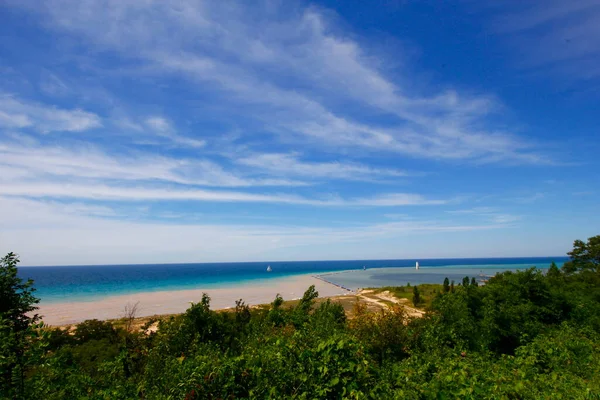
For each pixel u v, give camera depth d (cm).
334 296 5666
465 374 658
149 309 4409
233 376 590
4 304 684
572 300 1655
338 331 1173
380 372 706
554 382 686
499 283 1778
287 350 639
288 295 6166
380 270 16550
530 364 866
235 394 586
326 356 596
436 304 1511
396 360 1158
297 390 569
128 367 915
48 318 3675
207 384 580
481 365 844
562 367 912
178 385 591
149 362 839
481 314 1444
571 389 635
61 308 4428
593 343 1128
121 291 6881
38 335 567
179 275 13862
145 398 669
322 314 1614
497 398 561
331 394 569
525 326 1357
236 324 1486
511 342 1349
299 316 1562
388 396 582
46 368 621
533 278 1666
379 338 1230
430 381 651
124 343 1315
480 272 12850
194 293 6462
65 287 7838
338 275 13012
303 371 589
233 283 9150
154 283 9162
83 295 6084
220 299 5494
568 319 1582
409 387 616
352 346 634
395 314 1363
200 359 661
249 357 636
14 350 541
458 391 583
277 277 12056
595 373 816
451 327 1335
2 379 539
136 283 9262
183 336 1126
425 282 8969
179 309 4419
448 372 667
